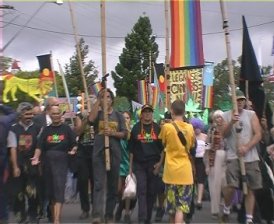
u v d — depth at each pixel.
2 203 8.48
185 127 8.07
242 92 9.00
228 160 8.85
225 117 8.94
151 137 9.60
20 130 9.84
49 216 10.44
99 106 9.05
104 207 9.09
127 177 9.85
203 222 10.24
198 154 11.80
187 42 9.72
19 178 9.80
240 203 9.92
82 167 10.48
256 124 8.70
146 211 9.60
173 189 7.97
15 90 21.42
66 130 9.61
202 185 11.96
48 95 15.72
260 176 8.77
